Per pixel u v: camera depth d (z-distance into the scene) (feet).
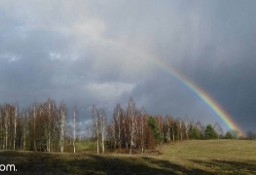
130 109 353.92
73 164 147.33
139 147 342.44
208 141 407.85
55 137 297.33
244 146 341.00
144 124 356.18
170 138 467.93
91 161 153.17
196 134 516.32
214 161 168.45
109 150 332.80
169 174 137.49
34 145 298.97
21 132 325.21
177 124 481.05
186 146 364.17
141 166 148.97
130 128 343.46
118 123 348.59
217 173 141.18
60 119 297.74
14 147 308.81
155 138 390.42
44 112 308.60
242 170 148.97
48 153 167.12
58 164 146.82
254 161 174.40
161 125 441.27
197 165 155.43
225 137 570.87
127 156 167.43
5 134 314.96
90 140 356.18
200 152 311.27
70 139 325.83
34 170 136.05
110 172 137.08
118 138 344.28
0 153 163.22
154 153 310.45
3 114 321.11
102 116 319.68
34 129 301.02
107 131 351.25
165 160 161.99
